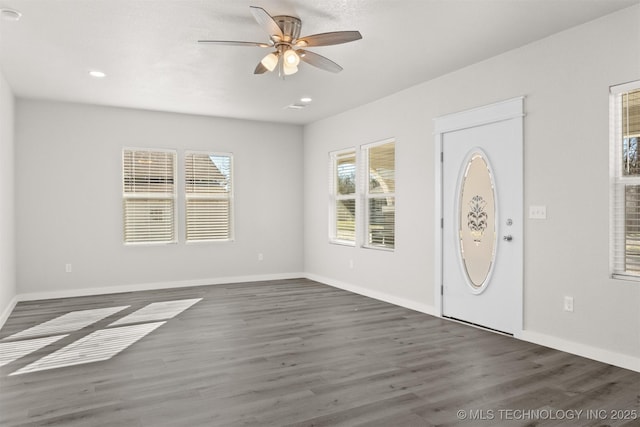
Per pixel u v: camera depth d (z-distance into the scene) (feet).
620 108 10.69
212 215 22.40
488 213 13.87
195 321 14.93
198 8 10.21
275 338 12.96
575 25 11.21
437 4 10.00
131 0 9.82
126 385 9.45
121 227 20.21
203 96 18.10
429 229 16.08
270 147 23.81
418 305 16.55
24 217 18.38
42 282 18.70
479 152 14.07
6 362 10.89
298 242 24.70
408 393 9.04
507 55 13.07
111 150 19.99
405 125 17.17
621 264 10.66
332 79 15.75
